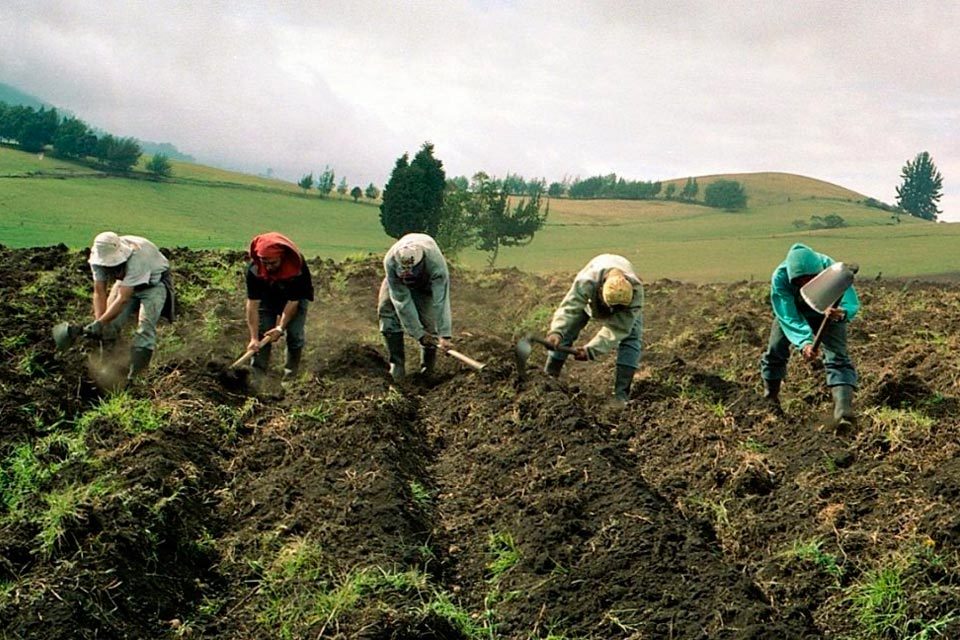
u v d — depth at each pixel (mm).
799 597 5152
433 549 5648
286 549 5414
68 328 7523
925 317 10805
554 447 6723
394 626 4574
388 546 5414
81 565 4922
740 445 7047
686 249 72500
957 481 5863
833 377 7223
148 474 5914
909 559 5145
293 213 81625
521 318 11930
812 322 7418
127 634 4625
